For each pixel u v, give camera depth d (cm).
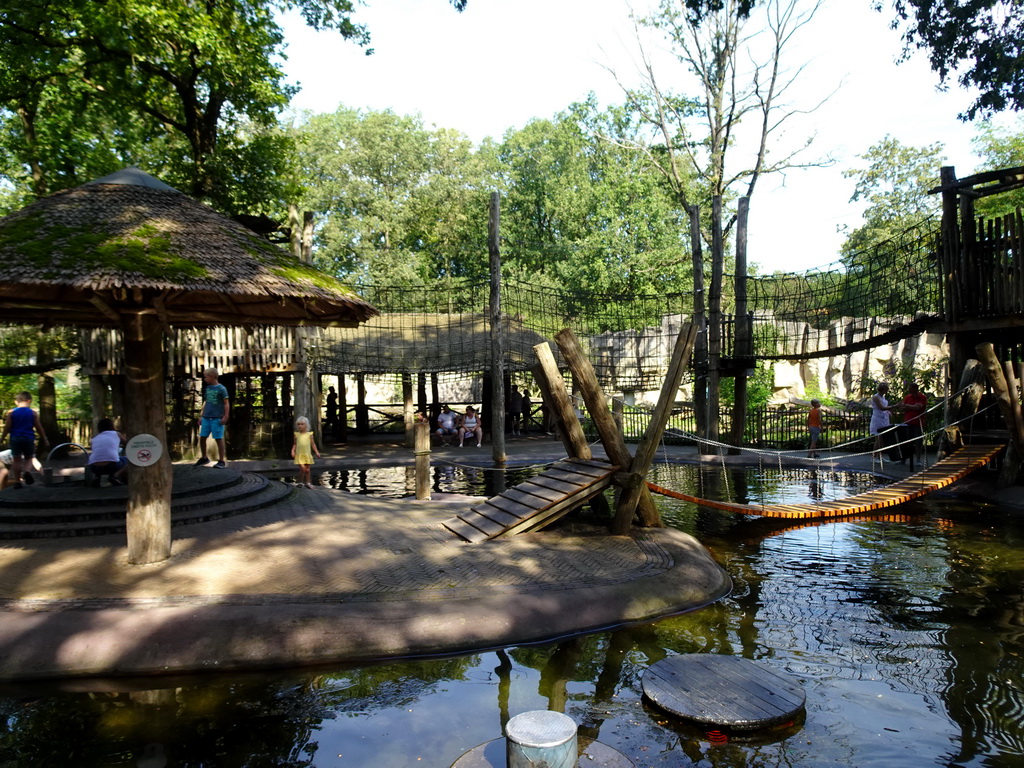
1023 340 1422
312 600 638
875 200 4381
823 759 429
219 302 916
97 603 625
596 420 927
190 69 2016
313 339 2066
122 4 1694
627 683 540
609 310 3156
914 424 1565
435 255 5297
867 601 722
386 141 4719
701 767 422
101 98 2098
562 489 929
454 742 458
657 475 1606
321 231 4528
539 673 557
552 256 4434
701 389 1934
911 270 1936
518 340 2253
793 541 987
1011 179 1256
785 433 2073
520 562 773
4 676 537
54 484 1112
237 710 500
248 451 1934
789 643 612
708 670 539
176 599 632
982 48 1777
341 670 562
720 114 2883
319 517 999
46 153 2272
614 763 416
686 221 4309
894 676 545
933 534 1010
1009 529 1031
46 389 2236
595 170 4856
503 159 5250
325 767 430
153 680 544
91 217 726
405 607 627
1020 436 1179
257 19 2041
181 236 730
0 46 1883
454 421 2361
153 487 748
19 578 697
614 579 718
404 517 1019
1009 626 647
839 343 2708
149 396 744
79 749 452
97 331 1947
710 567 794
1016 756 429
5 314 909
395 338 2209
